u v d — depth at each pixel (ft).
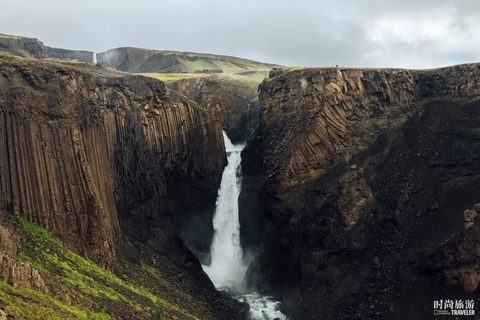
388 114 251.39
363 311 189.47
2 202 139.64
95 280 139.23
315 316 199.21
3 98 148.25
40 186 150.00
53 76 167.63
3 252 102.94
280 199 238.68
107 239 165.27
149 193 229.66
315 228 221.87
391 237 209.26
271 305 217.77
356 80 252.01
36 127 154.30
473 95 239.30
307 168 240.94
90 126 183.21
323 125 244.42
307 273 213.87
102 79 217.15
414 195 217.77
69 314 100.53
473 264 174.70
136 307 136.46
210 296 205.98
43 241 139.44
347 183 222.07
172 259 221.05
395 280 191.72
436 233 194.18
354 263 208.74
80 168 165.27
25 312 87.97
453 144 223.92
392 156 237.25
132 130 229.04
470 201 194.39
